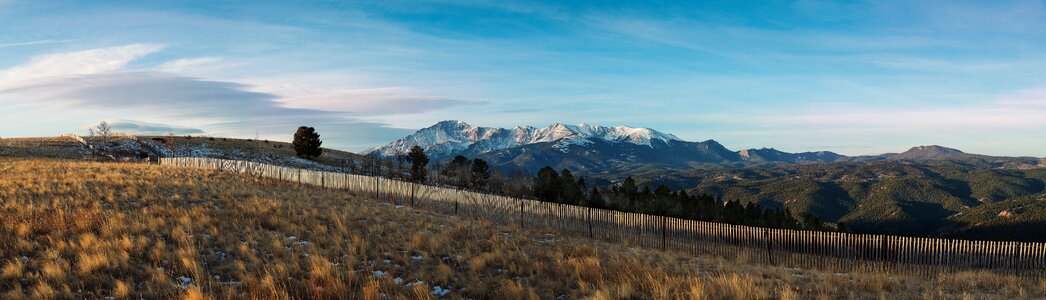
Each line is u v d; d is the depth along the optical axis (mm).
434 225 19969
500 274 12609
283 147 92688
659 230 22781
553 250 16188
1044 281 14188
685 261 17266
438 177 66188
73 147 66438
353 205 24734
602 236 24344
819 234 19188
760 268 15797
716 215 44875
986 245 16625
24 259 11328
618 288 10578
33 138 74250
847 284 12695
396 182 32125
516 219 27328
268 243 14039
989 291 13172
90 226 14391
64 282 10016
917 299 11445
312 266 11836
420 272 12109
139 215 17156
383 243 15094
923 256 17531
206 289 10195
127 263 11312
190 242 13430
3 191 21453
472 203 28469
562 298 10859
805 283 12969
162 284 10219
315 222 17859
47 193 22000
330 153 93750
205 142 87312
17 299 9109
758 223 46938
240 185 30406
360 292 10305
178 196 22422
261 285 10203
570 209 25656
